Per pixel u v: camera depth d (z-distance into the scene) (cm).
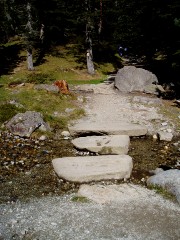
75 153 1574
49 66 3412
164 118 1986
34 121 1816
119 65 3647
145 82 2530
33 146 1650
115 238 946
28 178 1326
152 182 1243
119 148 1538
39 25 4053
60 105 2120
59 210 1091
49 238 948
